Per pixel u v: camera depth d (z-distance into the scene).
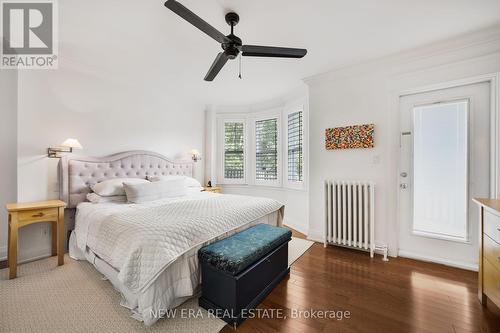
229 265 1.52
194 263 1.72
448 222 2.49
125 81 3.33
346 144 2.98
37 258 2.55
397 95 2.71
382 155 2.79
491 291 1.59
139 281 1.48
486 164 2.29
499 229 1.47
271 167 4.52
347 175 3.03
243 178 4.86
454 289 1.98
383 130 2.78
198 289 1.83
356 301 1.81
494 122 2.21
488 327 1.51
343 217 2.92
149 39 2.28
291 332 1.47
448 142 2.50
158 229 1.61
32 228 2.55
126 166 3.26
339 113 3.09
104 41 2.32
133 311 1.60
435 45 2.38
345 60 2.74
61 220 2.40
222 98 4.34
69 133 2.78
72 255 2.59
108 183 2.76
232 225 2.09
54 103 2.67
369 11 1.85
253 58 2.69
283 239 2.10
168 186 3.04
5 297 1.81
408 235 2.72
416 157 2.66
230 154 4.90
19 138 2.44
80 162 2.80
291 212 4.15
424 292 1.94
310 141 3.37
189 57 2.67
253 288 1.71
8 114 2.49
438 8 1.82
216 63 1.98
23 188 2.46
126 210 2.21
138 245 1.52
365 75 2.89
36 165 2.54
